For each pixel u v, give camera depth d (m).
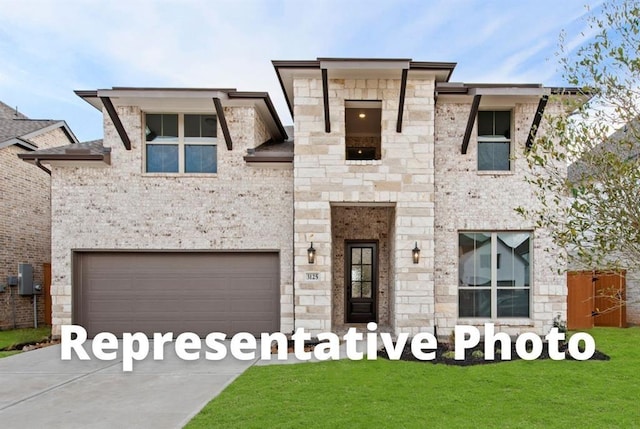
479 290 10.12
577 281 11.42
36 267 13.45
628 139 4.48
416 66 9.27
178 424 4.94
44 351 9.01
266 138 12.21
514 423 4.78
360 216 11.80
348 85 9.64
